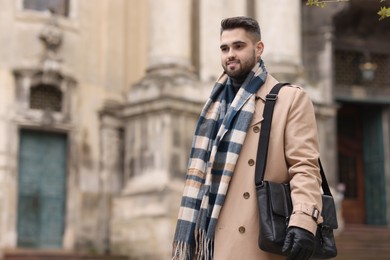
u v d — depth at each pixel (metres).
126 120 20.47
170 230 18.44
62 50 20.66
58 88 20.36
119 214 19.72
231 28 4.65
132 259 19.11
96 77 21.36
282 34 20.66
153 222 18.75
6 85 19.77
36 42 20.31
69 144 20.44
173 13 20.30
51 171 20.20
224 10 21.11
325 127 21.44
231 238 4.41
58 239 20.05
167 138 19.27
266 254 4.37
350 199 24.98
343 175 25.09
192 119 19.83
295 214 4.18
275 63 20.44
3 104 19.64
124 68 22.09
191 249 4.58
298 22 21.05
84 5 21.45
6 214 19.17
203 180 4.62
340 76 24.95
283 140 4.49
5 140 19.48
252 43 4.64
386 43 25.56
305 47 23.86
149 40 20.52
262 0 20.98
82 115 20.83
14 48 20.06
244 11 21.48
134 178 19.94
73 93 20.66
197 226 4.50
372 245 20.16
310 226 4.14
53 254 18.31
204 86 20.08
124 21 22.31
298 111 4.52
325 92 23.55
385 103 25.30
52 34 20.33
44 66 20.08
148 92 19.81
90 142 20.83
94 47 21.50
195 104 19.73
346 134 25.44
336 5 23.58
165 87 19.52
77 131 20.61
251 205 4.42
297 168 4.38
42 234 19.84
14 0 20.28
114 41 21.97
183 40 20.30
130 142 20.25
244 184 4.46
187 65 20.25
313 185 4.31
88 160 20.70
